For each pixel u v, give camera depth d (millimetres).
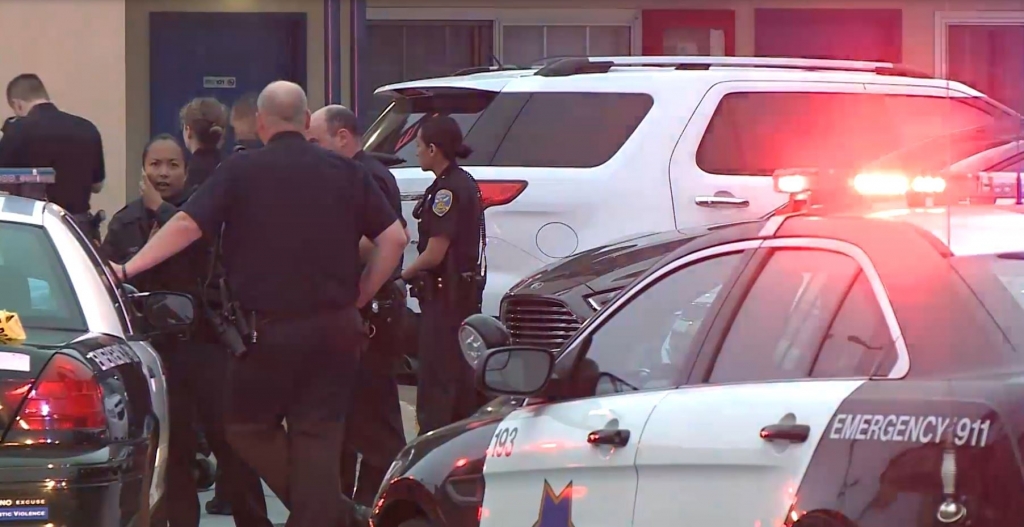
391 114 27453
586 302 20906
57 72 32125
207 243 18906
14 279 14719
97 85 32344
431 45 37969
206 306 18312
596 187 24703
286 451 17156
